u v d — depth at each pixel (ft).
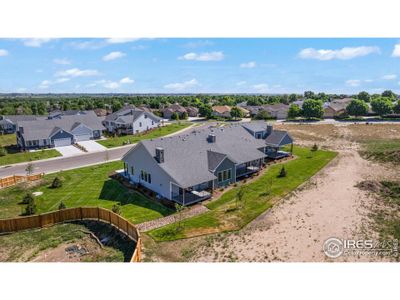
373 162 150.10
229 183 119.96
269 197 105.19
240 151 134.00
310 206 96.58
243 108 398.83
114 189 117.70
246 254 69.97
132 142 215.10
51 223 89.92
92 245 78.28
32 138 201.67
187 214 93.76
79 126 219.41
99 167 149.79
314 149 178.50
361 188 111.65
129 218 91.56
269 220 87.45
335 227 82.12
